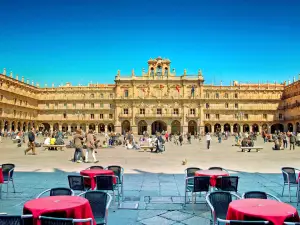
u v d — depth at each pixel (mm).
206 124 115312
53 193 9398
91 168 13922
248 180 16953
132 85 111312
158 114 108625
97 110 116625
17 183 15969
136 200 12828
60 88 120250
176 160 27453
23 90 109750
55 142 39562
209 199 9211
